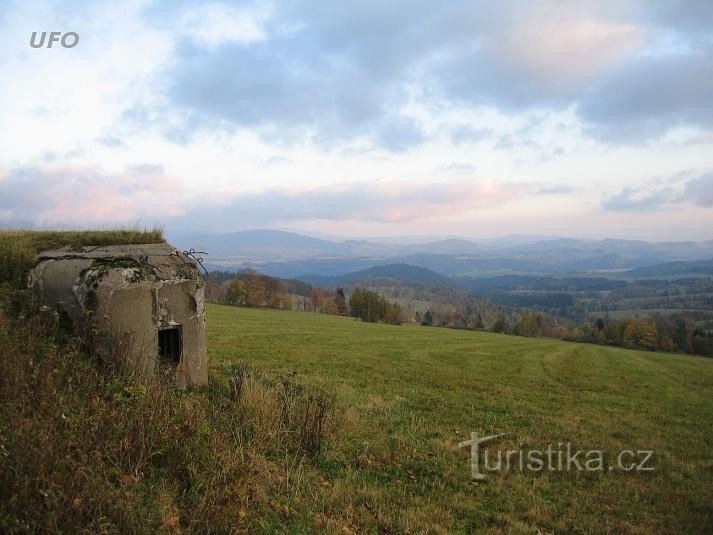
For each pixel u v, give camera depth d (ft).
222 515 16.05
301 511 18.95
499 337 189.67
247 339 87.20
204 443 19.70
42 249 27.71
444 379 62.85
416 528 19.66
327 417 29.60
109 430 17.89
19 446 14.35
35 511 12.89
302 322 156.66
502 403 48.88
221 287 272.31
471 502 22.98
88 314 23.97
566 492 25.45
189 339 28.53
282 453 23.94
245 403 26.96
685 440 39.52
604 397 60.80
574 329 326.85
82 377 21.34
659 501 25.34
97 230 30.68
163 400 21.61
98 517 13.88
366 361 73.77
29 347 20.65
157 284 26.43
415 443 30.53
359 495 21.68
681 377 92.53
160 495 16.37
